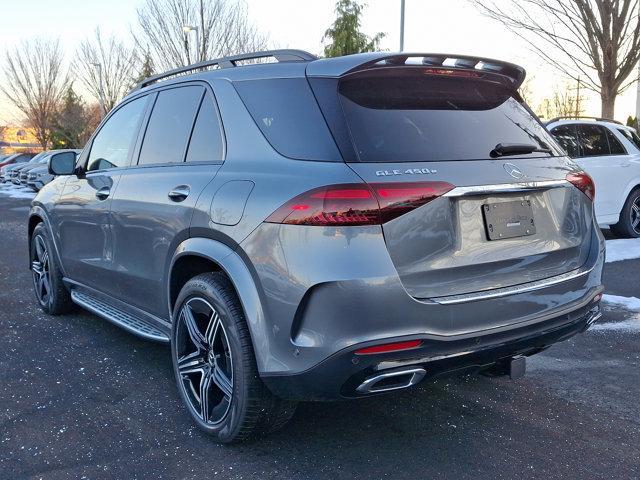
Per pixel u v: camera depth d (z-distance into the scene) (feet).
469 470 9.64
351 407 11.90
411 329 8.54
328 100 9.49
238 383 9.64
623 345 15.51
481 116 10.48
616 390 12.79
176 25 73.15
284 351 8.84
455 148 9.62
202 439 10.64
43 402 12.14
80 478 9.41
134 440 10.61
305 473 9.54
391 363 8.48
